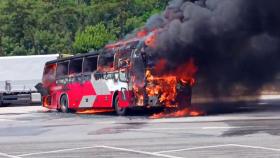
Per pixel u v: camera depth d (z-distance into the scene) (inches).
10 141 905.5
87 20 4183.1
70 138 909.8
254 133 842.8
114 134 939.3
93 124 1178.0
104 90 1457.9
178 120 1156.5
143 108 1357.0
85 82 1553.9
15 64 2258.9
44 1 4301.2
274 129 884.0
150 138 845.8
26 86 2253.9
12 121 1382.9
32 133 1031.6
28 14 4003.4
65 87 1685.5
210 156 636.1
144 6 3956.7
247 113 1274.6
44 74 1820.9
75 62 1622.8
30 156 705.0
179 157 637.9
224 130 903.1
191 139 805.2
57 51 3937.0
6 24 3949.3
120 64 1380.4
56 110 1823.3
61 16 4143.7
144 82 1306.6
